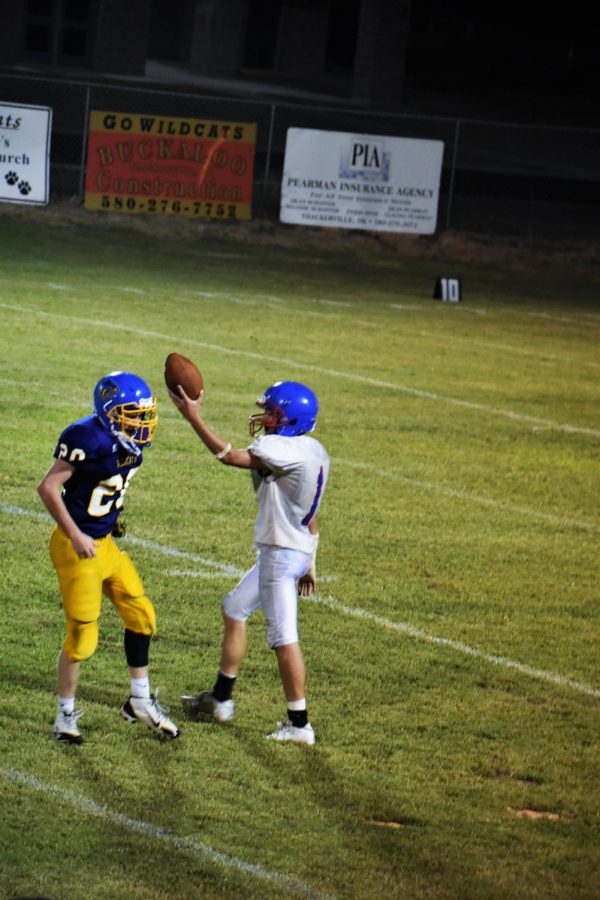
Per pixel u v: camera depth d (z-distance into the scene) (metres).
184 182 82.62
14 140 78.25
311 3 169.25
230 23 157.00
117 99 117.56
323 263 80.19
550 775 18.84
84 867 15.28
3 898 14.43
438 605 26.02
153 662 21.81
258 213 87.38
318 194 83.62
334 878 15.46
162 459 34.97
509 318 68.12
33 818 16.33
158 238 80.44
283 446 18.38
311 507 18.81
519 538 31.23
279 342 54.66
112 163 81.25
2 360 45.19
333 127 123.56
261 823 16.70
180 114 117.75
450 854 16.28
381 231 88.00
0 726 18.81
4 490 30.62
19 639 22.16
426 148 84.38
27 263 68.62
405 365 52.41
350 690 21.38
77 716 18.52
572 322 68.75
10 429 36.19
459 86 176.00
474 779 18.52
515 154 129.38
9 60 130.62
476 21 176.75
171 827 16.39
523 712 21.09
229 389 44.41
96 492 17.42
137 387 17.25
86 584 17.55
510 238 91.62
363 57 142.62
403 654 23.20
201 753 18.59
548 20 178.00
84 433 17.12
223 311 61.12
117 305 59.50
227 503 31.61
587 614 26.33
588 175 119.00
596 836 17.11
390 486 34.69
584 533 32.19
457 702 21.27
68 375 43.75
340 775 18.25
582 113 164.62
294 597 18.92
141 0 140.50
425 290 75.19
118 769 17.86
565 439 42.22
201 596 25.14
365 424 41.53
